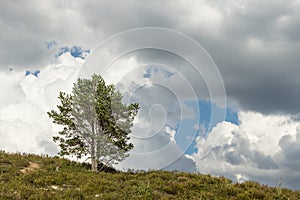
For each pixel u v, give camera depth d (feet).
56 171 74.74
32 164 81.56
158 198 57.98
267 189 68.03
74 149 85.15
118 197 55.57
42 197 52.11
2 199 50.11
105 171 85.61
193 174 78.07
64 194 55.47
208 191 65.87
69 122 84.99
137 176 77.05
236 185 69.67
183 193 63.41
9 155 86.33
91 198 54.85
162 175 76.18
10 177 65.31
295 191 69.36
